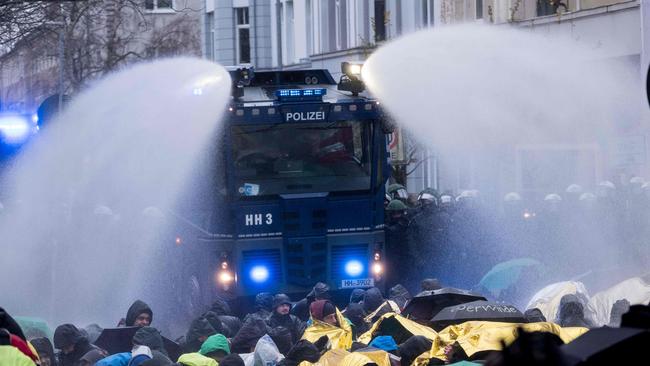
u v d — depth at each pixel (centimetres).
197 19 10975
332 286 3544
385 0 8062
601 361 739
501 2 6525
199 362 1848
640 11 5122
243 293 3512
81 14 5709
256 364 2122
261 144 3544
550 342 729
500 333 1683
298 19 9644
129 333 2253
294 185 3544
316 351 1914
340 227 3553
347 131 3572
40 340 1969
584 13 5503
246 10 11094
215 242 3550
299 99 3553
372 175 3575
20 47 5138
